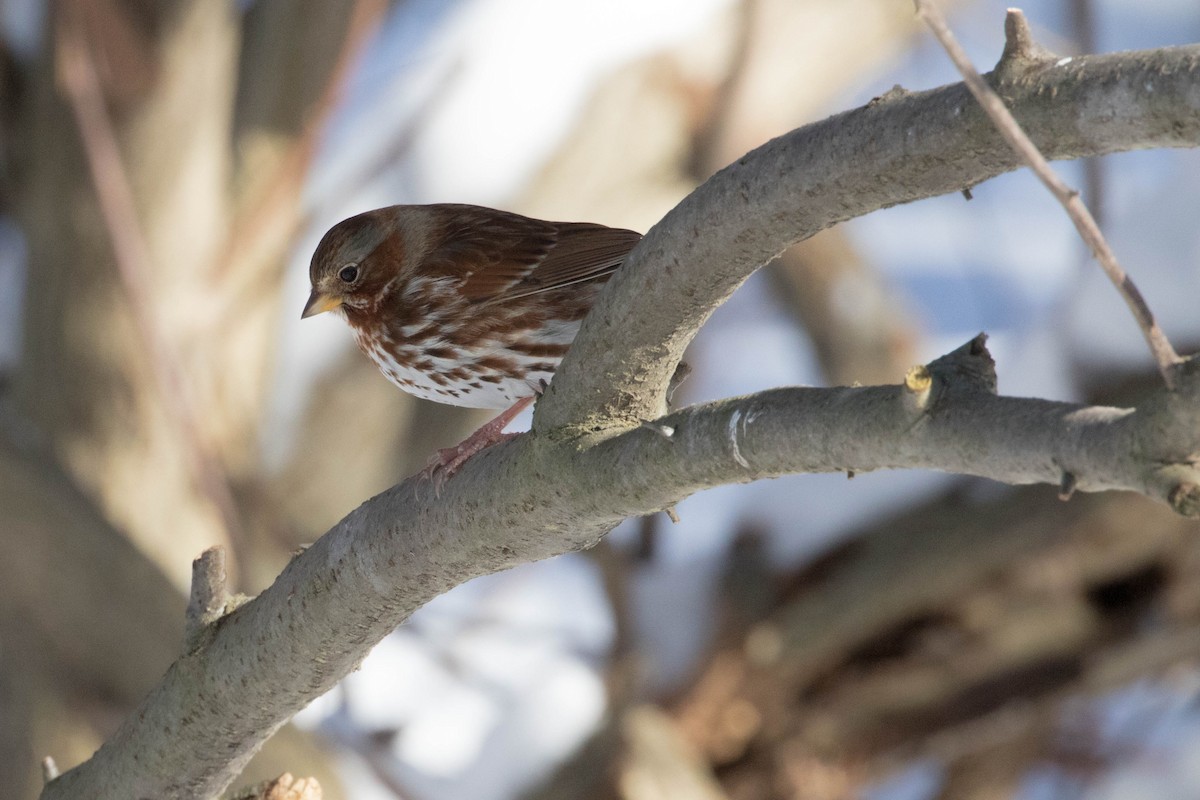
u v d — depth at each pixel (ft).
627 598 40.47
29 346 44.62
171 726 20.75
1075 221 11.73
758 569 44.98
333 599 19.71
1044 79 13.43
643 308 16.98
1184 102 12.57
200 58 43.27
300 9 46.78
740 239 15.89
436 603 46.19
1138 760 46.11
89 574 36.50
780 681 44.06
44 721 35.42
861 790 45.27
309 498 48.06
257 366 47.03
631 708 41.37
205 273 44.80
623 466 17.20
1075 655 43.16
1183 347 39.65
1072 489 12.71
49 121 45.06
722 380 58.85
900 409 14.11
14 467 36.99
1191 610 42.04
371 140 49.93
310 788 21.07
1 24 48.08
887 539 43.83
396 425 49.03
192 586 20.58
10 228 51.88
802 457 15.42
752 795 44.52
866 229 60.39
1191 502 11.69
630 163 50.26
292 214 45.19
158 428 44.06
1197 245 40.37
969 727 43.98
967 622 43.09
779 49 51.72
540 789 41.34
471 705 43.86
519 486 18.29
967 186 14.62
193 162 43.91
